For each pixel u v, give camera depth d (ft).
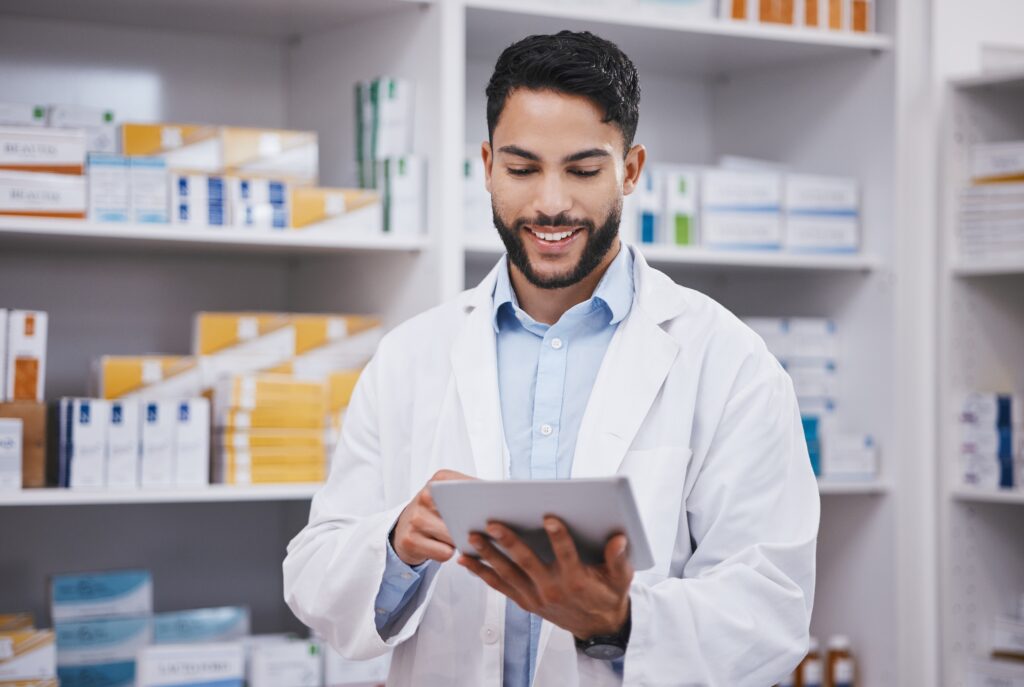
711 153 11.35
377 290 9.24
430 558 4.97
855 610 10.07
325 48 9.65
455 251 8.59
